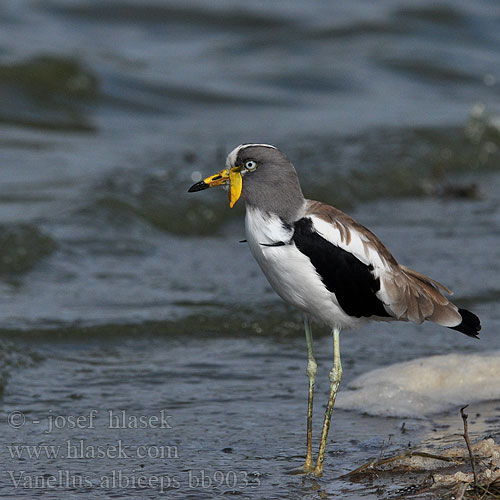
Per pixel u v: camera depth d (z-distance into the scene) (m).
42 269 14.46
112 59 29.53
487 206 19.36
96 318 12.40
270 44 33.62
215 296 13.53
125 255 15.44
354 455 8.70
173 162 20.33
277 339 12.32
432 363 10.62
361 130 23.98
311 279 7.93
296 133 23.70
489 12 37.25
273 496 7.84
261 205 8.02
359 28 35.00
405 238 16.56
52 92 25.73
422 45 33.91
